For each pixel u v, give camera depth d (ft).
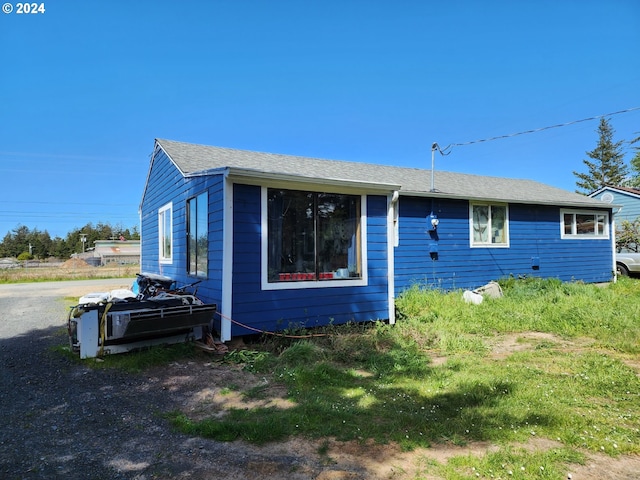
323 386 14.19
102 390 13.75
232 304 19.07
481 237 40.27
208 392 13.60
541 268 43.91
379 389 13.83
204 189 22.30
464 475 8.23
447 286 37.68
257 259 19.81
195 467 8.62
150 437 10.16
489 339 21.89
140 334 17.28
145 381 14.73
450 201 38.24
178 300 19.16
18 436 10.19
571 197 48.11
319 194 21.81
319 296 21.57
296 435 10.22
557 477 8.14
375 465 8.69
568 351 18.98
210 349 18.24
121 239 215.31
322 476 8.23
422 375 15.52
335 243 22.34
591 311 26.61
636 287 40.93
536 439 10.00
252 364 16.67
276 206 20.51
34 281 75.56
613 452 9.29
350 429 10.53
